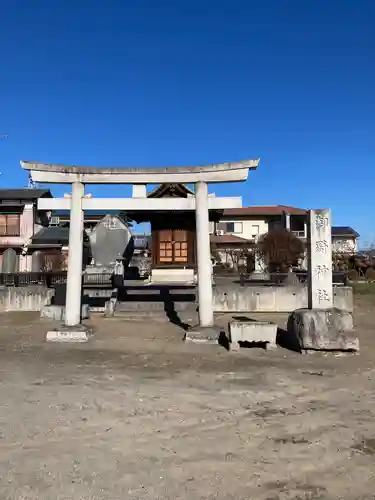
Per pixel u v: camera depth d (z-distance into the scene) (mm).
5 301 17859
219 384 7781
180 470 4531
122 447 5086
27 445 5125
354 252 48906
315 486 4227
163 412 6285
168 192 27328
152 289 20047
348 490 4156
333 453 4953
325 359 9836
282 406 6590
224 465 4652
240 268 34906
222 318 16141
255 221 56281
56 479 4324
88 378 8133
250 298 17797
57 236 37281
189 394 7156
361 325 15000
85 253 32375
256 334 10781
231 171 11883
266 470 4547
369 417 6113
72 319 12148
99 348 10992
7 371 8641
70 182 12172
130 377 8227
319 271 10953
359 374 8523
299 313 10734
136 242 58000
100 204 12180
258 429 5668
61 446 5102
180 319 15281
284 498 4012
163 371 8719
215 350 10773
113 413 6230
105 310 16359
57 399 6852
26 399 6840
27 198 37344
